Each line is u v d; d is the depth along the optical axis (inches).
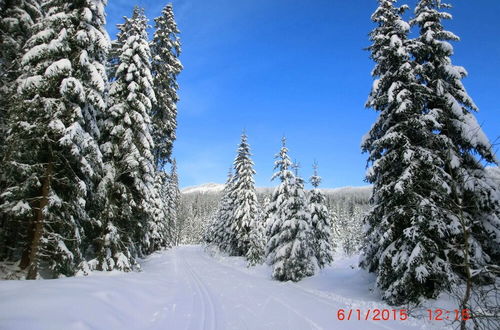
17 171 479.8
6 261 569.9
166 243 2119.8
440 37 543.5
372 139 597.9
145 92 738.8
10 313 268.7
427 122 500.1
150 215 764.0
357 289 634.2
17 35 629.0
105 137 700.0
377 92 586.9
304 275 854.5
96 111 649.0
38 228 491.8
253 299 543.5
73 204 546.3
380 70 592.7
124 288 466.9
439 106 534.3
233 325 362.9
